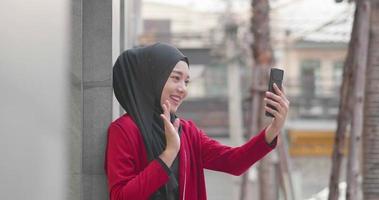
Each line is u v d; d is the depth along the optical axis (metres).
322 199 29.25
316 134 32.75
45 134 2.50
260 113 13.89
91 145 4.55
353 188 8.07
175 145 3.79
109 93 4.59
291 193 17.39
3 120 2.31
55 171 2.55
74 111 4.39
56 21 2.59
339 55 34.88
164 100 4.16
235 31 23.64
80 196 4.39
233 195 24.41
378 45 9.68
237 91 24.56
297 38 25.45
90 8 4.63
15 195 2.36
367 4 8.22
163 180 3.77
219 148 4.33
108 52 4.62
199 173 4.34
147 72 4.17
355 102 8.13
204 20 34.38
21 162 2.39
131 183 3.78
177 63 4.16
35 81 2.46
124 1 5.42
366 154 10.08
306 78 34.34
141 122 4.13
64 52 2.63
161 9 35.69
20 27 2.41
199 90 34.97
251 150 4.23
